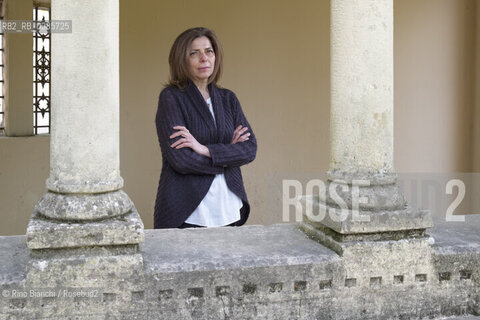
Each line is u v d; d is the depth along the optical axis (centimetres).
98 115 284
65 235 271
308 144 848
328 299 306
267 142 828
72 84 280
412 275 317
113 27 287
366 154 318
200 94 368
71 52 278
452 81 902
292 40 828
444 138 905
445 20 891
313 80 843
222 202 367
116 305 279
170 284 284
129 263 278
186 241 326
